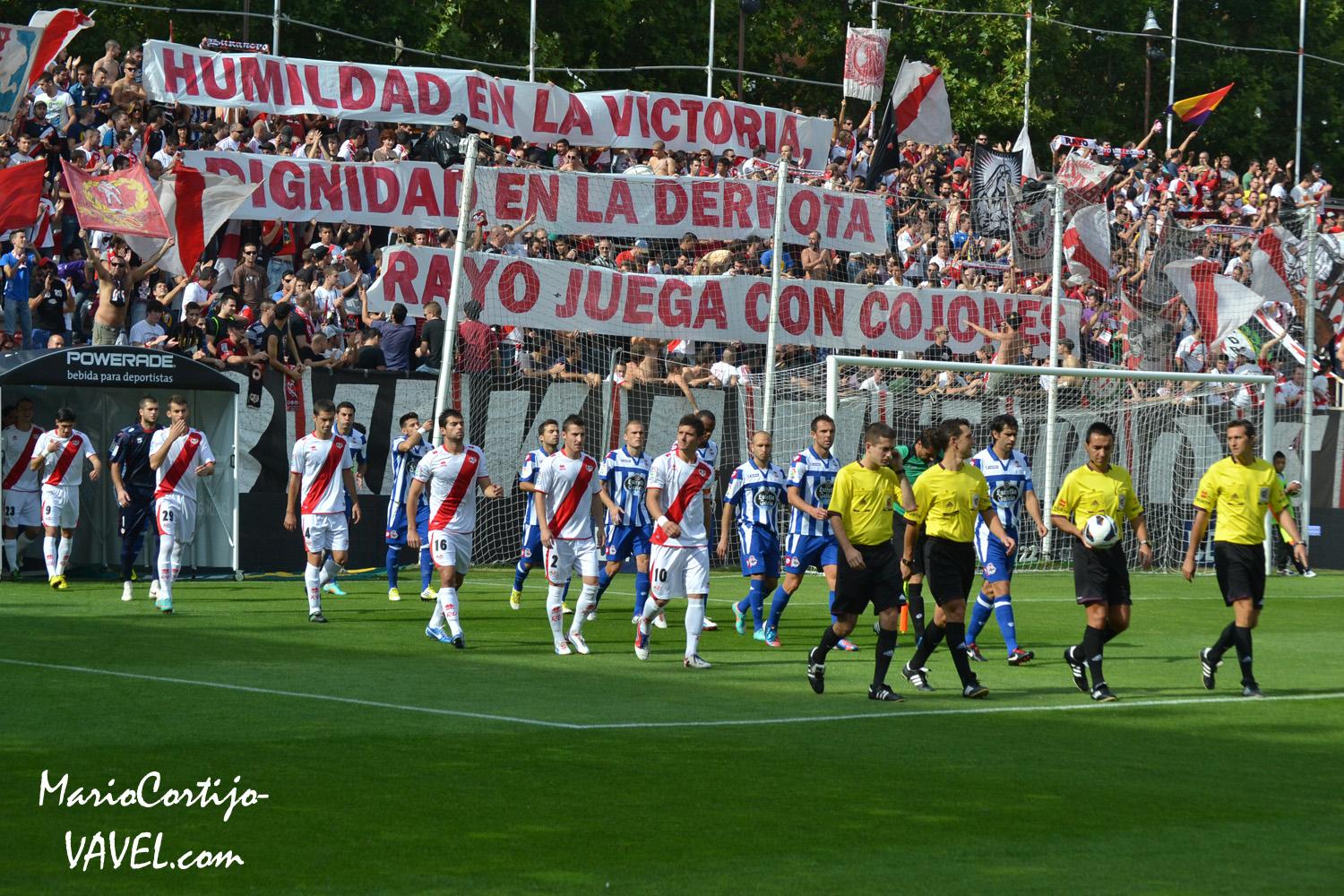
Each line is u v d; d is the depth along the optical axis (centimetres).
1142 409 7450
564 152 7456
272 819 2081
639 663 3775
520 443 6575
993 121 12756
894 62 12988
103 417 5862
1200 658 3803
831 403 6131
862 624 4878
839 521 3241
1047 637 4575
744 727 2848
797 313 6750
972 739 2770
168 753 2488
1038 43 13138
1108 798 2288
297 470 4497
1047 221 7681
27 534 5616
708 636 4441
